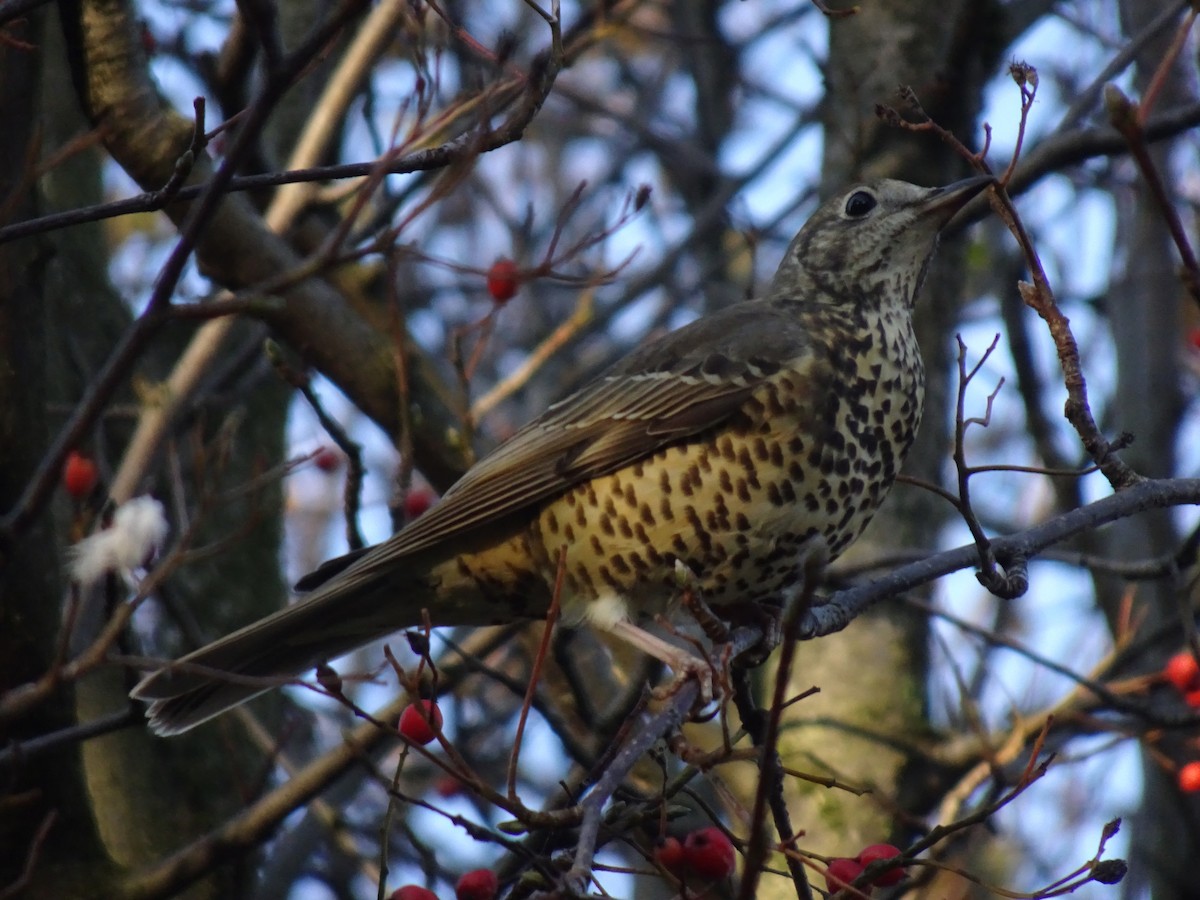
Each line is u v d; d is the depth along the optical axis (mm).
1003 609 16016
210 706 10430
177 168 7215
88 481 8719
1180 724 11539
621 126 20625
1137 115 6328
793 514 10141
